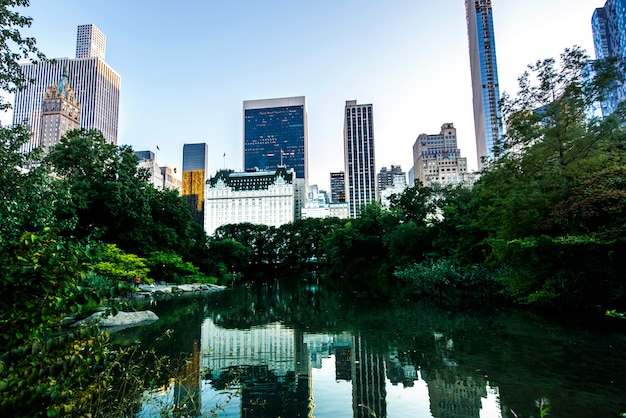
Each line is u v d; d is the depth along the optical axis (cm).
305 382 1000
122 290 382
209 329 1700
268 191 15100
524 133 2208
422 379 991
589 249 1606
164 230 4188
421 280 3017
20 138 1471
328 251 6500
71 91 12988
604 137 2044
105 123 16962
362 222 5734
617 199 1533
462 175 12312
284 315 2136
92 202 3219
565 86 2150
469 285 2634
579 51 2091
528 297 1984
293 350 1324
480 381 952
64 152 3578
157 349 1327
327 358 1220
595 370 1003
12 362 310
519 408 781
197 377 1037
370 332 1597
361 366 1126
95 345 422
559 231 1822
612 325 1593
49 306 333
